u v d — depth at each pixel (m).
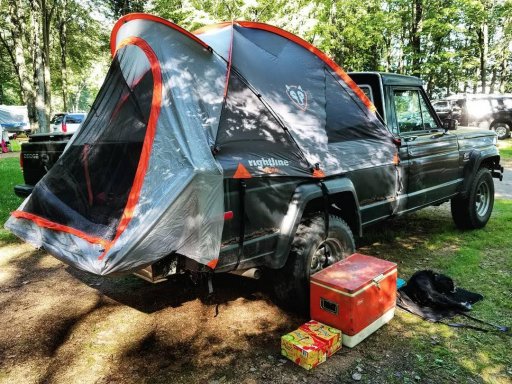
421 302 3.59
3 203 7.06
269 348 2.99
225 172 2.67
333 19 14.89
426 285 3.63
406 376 2.66
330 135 3.72
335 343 2.90
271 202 3.02
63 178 3.31
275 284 3.35
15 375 2.71
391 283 3.30
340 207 3.84
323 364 2.78
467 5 16.80
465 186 5.46
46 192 3.32
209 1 8.33
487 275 4.22
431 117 5.08
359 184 3.87
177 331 3.23
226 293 3.88
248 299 3.76
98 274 2.39
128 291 3.98
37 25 12.44
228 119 2.93
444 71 25.30
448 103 19.08
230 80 3.08
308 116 3.46
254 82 3.20
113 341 3.10
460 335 3.14
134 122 3.03
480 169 5.75
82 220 2.93
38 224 3.11
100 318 3.45
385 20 17.81
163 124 2.68
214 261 2.56
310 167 3.27
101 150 3.18
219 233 2.57
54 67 29.36
